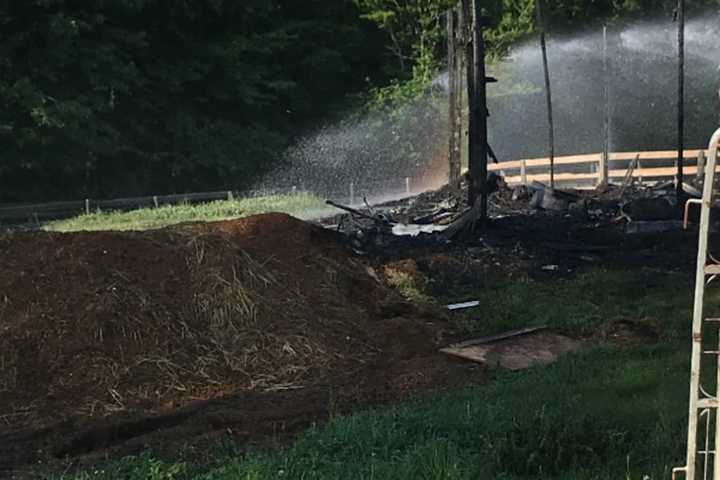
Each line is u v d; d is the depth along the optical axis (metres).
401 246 15.66
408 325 10.45
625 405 6.96
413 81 44.75
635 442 6.16
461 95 23.62
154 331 9.09
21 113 35.44
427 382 8.55
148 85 40.47
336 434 6.52
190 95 42.78
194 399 8.41
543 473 5.76
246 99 42.81
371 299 11.57
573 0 42.97
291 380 8.91
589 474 5.66
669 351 8.99
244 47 42.44
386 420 6.74
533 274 13.91
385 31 47.25
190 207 30.89
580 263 14.82
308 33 46.09
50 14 35.88
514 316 11.14
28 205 32.84
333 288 11.16
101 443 7.27
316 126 46.56
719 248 14.89
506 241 16.23
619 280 12.91
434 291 12.85
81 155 37.50
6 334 8.74
